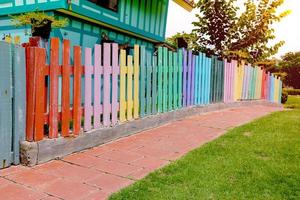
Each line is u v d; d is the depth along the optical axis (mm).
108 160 2838
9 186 2219
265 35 9680
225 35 9648
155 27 7352
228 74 6656
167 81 4586
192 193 2105
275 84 10031
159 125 4352
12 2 4824
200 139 3684
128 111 3811
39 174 2451
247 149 3156
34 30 3043
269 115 5508
